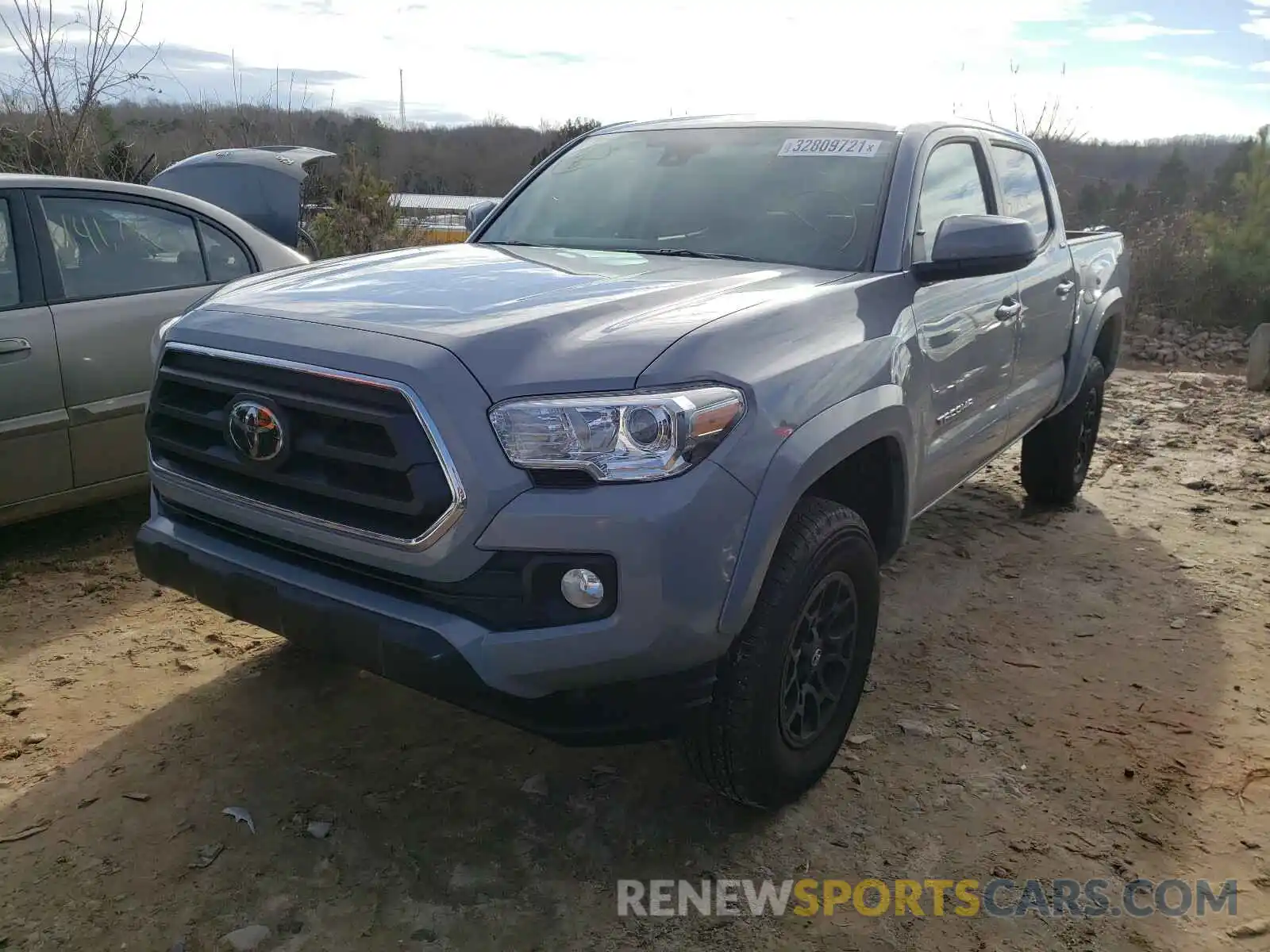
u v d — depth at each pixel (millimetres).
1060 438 5297
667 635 2244
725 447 2301
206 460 2596
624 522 2166
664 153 3906
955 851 2717
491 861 2615
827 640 2832
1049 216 4852
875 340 2859
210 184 7223
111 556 4414
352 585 2410
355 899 2459
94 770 2908
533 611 2232
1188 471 6336
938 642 3939
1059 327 4688
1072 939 2420
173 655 3580
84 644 3637
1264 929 2465
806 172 3578
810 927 2436
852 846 2721
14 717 3152
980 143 4176
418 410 2191
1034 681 3652
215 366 2570
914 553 4863
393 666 2301
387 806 2809
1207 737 3301
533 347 2309
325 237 10461
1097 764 3133
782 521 2414
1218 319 12273
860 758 3119
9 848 2572
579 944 2354
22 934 2295
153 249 4578
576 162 4090
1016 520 5398
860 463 3125
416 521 2238
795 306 2684
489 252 3416
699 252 3393
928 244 3490
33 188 4188
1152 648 3932
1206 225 12609
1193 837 2803
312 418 2389
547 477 2201
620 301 2590
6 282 4062
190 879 2494
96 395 4258
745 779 2607
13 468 4051
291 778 2910
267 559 2559
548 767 3020
